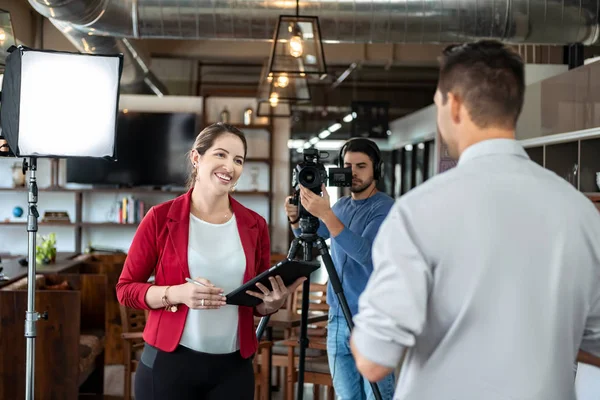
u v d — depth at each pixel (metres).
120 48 8.24
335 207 3.64
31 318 3.05
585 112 6.03
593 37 6.15
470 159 1.64
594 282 1.65
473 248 1.55
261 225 2.77
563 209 1.59
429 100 17.03
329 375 4.67
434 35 6.14
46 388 4.98
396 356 1.55
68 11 5.50
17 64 2.96
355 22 6.05
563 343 1.60
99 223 9.36
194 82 13.13
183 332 2.53
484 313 1.56
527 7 5.99
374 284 1.57
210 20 6.04
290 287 2.55
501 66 1.62
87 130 3.03
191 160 2.75
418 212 1.57
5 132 3.10
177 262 2.58
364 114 14.72
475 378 1.58
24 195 9.48
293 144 21.08
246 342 2.61
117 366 6.96
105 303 6.16
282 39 5.06
